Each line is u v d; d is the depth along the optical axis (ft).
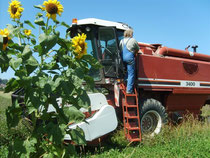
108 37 20.38
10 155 7.97
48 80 7.80
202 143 18.51
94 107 18.15
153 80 23.34
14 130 18.90
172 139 20.61
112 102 20.89
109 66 20.59
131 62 20.27
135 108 21.09
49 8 8.00
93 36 20.52
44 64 8.14
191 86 27.30
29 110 7.61
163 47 26.20
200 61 29.73
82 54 8.43
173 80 25.38
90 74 20.89
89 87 9.00
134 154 16.96
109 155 16.40
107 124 18.19
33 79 7.56
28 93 7.63
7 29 8.13
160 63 24.21
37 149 8.47
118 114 21.62
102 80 20.34
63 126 8.11
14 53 8.20
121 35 22.26
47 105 8.32
